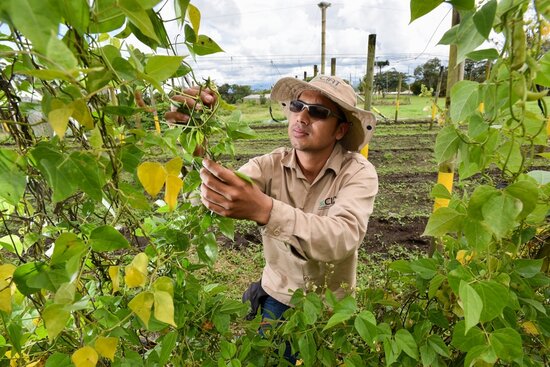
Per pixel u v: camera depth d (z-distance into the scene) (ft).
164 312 2.26
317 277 5.96
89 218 3.59
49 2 1.21
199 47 2.72
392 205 20.34
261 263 14.07
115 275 2.46
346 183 5.41
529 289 3.58
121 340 3.49
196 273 13.30
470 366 3.10
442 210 3.09
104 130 2.40
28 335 3.18
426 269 3.82
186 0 2.16
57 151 2.10
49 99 2.08
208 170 3.14
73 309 2.18
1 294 2.33
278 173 6.24
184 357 3.83
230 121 3.74
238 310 3.90
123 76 2.04
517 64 2.09
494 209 2.65
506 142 3.22
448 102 7.05
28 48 2.08
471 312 2.59
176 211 4.08
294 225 3.64
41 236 3.11
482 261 3.73
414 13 1.91
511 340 2.97
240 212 3.34
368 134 5.91
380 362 4.29
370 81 15.19
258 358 4.07
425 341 3.72
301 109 5.58
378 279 11.56
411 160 30.78
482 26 1.83
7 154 2.13
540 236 4.08
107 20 1.94
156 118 3.39
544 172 3.75
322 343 4.10
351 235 4.13
